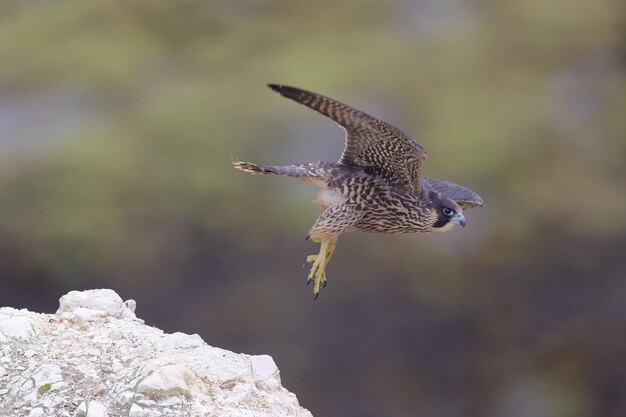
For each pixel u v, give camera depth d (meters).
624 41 32.34
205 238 26.59
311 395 25.75
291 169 9.70
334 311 25.81
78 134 27.98
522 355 27.45
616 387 27.75
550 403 27.33
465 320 26.97
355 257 25.83
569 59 31.64
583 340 27.94
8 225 26.23
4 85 29.86
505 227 27.33
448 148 27.94
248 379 8.14
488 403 27.28
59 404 7.55
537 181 28.27
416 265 26.11
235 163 9.54
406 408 26.30
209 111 27.92
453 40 31.22
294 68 29.62
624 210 28.30
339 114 9.05
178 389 7.61
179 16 32.28
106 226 26.27
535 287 27.53
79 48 30.64
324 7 32.94
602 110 30.48
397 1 32.34
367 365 25.88
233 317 25.95
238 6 32.91
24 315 8.48
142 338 8.34
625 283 27.92
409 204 9.98
